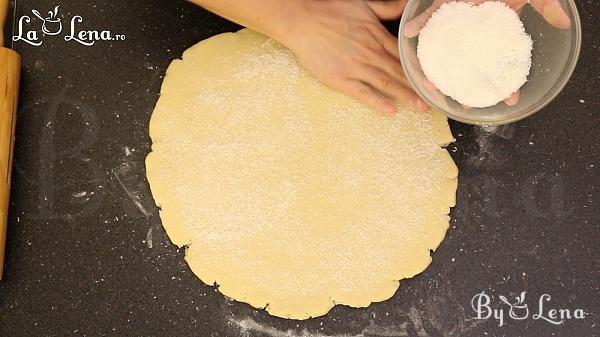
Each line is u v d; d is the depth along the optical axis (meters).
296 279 0.80
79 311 0.81
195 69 0.82
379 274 0.80
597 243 0.80
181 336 0.81
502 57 0.72
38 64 0.83
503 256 0.81
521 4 0.74
